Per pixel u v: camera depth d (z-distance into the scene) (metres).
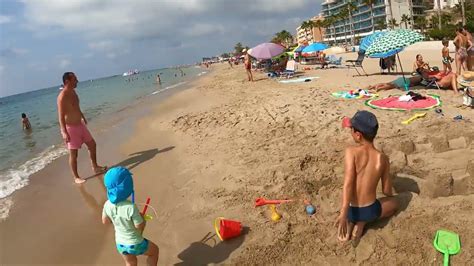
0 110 39.91
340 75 17.81
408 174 5.12
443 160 5.41
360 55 17.20
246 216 4.76
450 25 59.09
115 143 10.23
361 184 3.84
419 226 3.84
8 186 7.64
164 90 29.22
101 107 21.48
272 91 14.61
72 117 7.11
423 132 6.68
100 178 7.36
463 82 9.59
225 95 16.53
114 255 4.43
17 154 11.03
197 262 3.98
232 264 3.87
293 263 3.77
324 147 6.77
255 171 6.15
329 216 4.52
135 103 21.09
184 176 6.52
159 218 5.06
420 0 100.88
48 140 13.00
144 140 9.95
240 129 8.98
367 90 11.35
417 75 11.33
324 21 102.31
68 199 6.47
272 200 5.02
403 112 8.09
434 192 4.51
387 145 6.15
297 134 7.77
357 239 3.90
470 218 3.87
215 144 8.16
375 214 3.87
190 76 55.00
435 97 9.03
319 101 10.37
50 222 5.59
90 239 4.89
